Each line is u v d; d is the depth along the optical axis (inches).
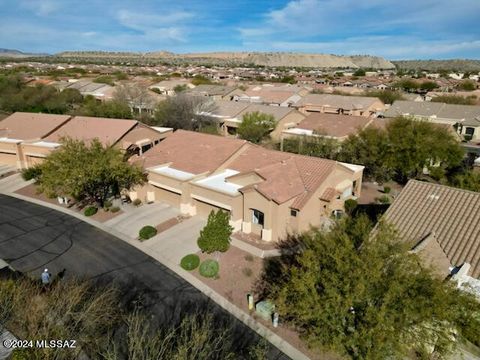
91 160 1336.1
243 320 839.1
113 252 1129.4
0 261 1071.6
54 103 3093.0
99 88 3841.0
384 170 1717.5
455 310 594.2
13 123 2107.5
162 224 1295.5
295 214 1163.9
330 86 4874.5
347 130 2161.7
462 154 1708.9
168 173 1417.3
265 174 1230.3
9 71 6136.8
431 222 868.6
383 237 659.4
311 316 638.5
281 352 748.6
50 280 971.9
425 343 644.7
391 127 1724.9
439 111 2815.0
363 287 578.2
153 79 5206.7
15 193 1615.4
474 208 863.1
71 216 1384.1
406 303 576.7
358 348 614.2
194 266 1034.7
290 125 2477.9
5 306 669.9
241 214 1226.0
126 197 1505.9
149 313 855.7
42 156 1806.1
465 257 771.4
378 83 5649.6
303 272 676.7
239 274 1010.7
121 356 712.4
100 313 794.2
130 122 1843.0
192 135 1690.5
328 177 1286.9
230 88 3919.8
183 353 598.5
